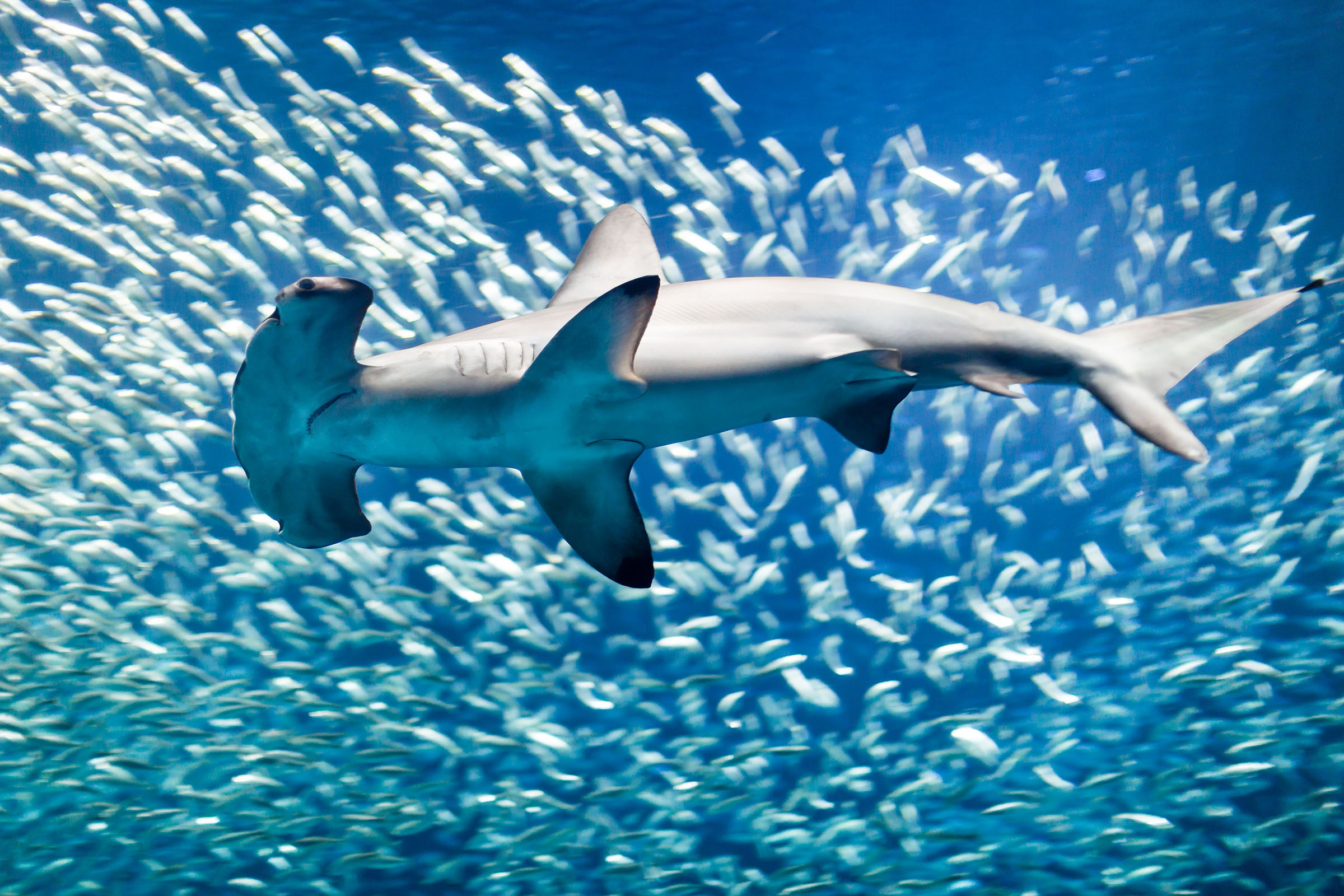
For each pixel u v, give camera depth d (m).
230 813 6.21
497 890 5.79
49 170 9.20
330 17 15.59
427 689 7.34
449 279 11.47
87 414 7.31
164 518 6.76
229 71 9.81
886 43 17.78
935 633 10.16
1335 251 16.12
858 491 8.58
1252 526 9.30
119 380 7.72
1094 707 8.26
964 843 6.50
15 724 5.46
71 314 7.46
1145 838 6.09
